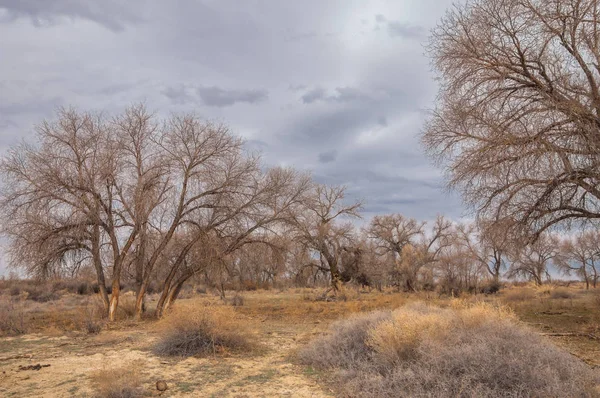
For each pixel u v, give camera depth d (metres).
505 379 6.27
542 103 13.70
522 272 62.19
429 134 16.69
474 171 14.86
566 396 5.84
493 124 14.39
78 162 20.14
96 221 20.12
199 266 22.03
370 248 52.12
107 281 44.81
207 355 10.87
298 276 41.56
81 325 17.55
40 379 8.66
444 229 59.31
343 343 9.99
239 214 22.19
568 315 19.17
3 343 13.95
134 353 11.45
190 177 21.55
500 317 9.42
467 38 15.26
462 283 40.84
